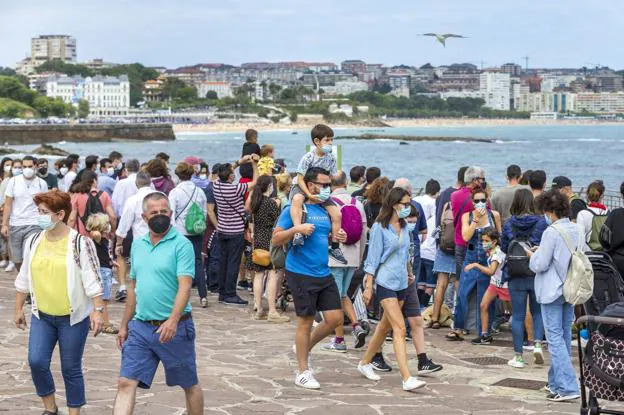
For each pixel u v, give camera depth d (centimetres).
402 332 1166
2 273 2266
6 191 1884
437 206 1616
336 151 1823
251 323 1666
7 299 1866
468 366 1316
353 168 1798
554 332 1123
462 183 1575
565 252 1101
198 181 2106
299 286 1155
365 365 1227
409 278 1206
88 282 930
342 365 1314
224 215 1858
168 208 859
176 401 1049
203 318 1716
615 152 14512
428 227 1762
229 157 13088
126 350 863
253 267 1706
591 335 859
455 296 1584
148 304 859
